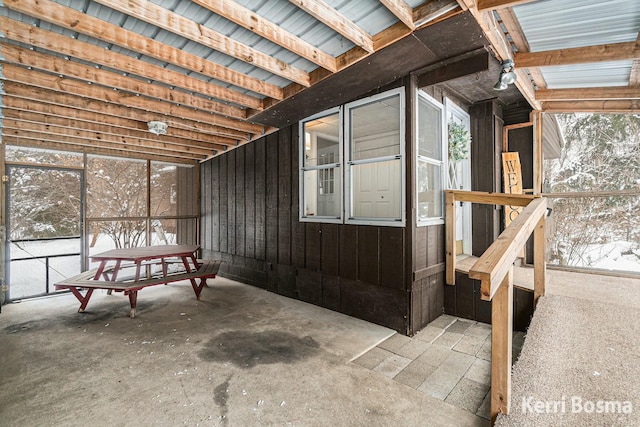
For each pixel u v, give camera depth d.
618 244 7.58
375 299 3.52
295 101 3.78
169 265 6.72
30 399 2.10
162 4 2.15
